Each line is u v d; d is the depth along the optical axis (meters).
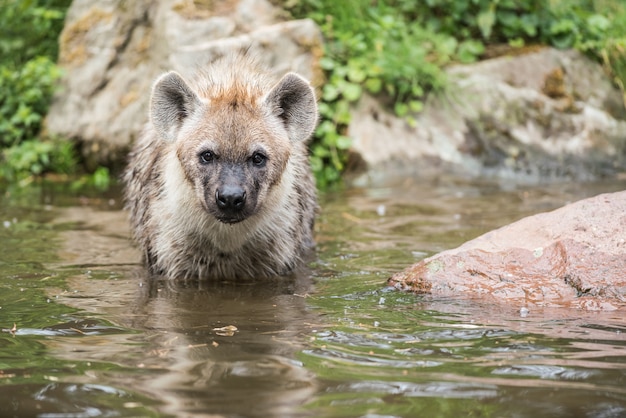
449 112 16.09
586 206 8.74
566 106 16.42
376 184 15.11
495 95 16.27
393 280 8.89
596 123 16.31
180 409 5.38
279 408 5.39
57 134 16.64
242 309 8.02
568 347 6.61
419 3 17.81
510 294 8.11
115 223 12.44
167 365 6.23
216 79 9.83
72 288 8.84
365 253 10.46
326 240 11.23
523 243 8.58
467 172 15.45
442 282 8.48
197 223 9.30
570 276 8.07
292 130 9.48
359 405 5.45
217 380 5.90
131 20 16.72
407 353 6.49
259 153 8.77
